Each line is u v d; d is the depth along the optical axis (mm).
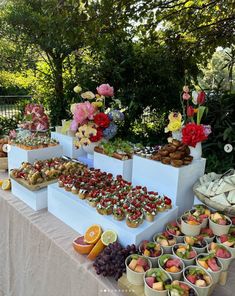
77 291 804
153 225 831
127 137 3182
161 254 740
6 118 3822
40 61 3848
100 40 2602
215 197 879
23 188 1129
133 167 1138
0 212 1211
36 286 1026
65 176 1075
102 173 1131
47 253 925
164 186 1026
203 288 622
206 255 724
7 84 5672
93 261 800
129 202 887
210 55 3248
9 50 3756
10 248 1174
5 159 1491
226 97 2459
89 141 1312
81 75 3098
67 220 988
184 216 881
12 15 3188
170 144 1061
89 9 2223
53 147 1384
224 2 2738
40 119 1612
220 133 2314
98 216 861
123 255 728
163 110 3311
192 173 1025
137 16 2623
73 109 1321
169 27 3205
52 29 2363
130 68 3094
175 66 3162
